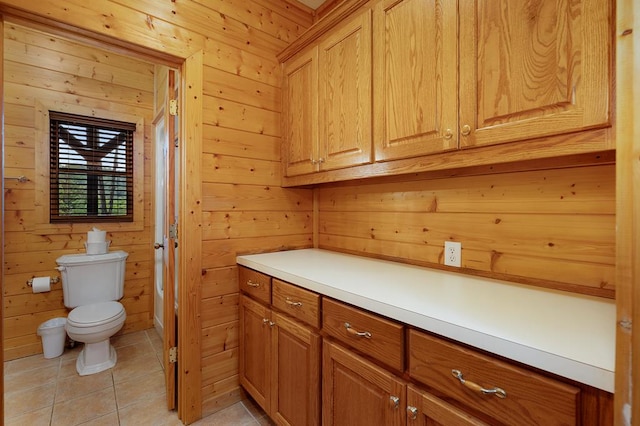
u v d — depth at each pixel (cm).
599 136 77
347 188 192
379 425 96
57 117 243
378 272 137
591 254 99
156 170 280
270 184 196
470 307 88
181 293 163
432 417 81
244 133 184
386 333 93
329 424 116
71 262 227
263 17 193
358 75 142
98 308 224
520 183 116
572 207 103
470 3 101
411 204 155
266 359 154
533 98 87
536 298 96
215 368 173
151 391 191
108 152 267
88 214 258
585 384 56
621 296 50
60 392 188
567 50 81
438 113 111
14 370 212
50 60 239
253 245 188
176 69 171
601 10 75
